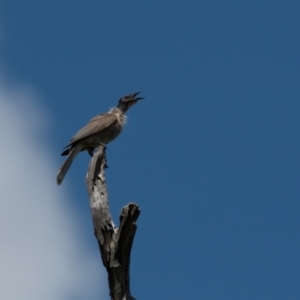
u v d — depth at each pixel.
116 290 14.94
